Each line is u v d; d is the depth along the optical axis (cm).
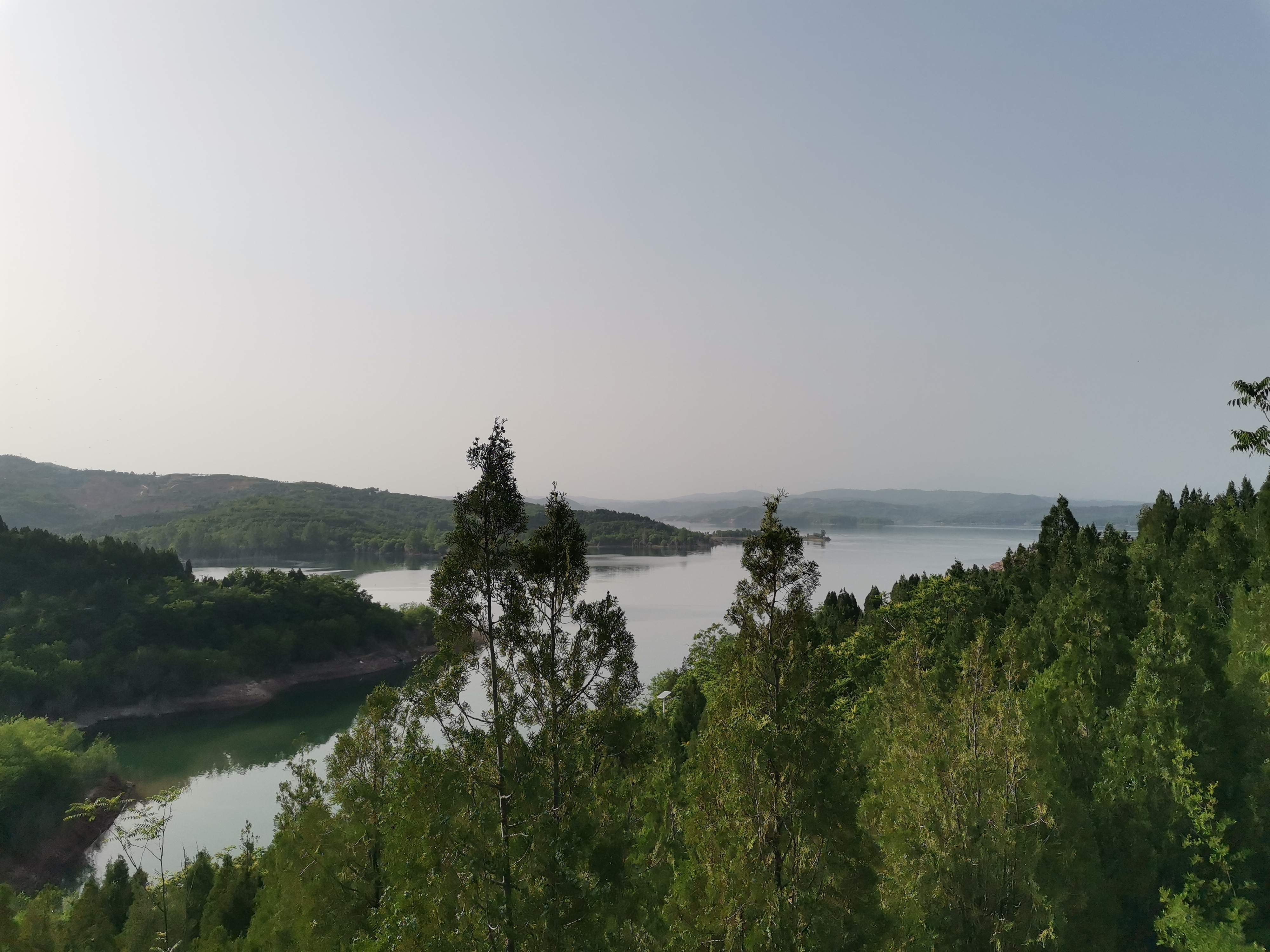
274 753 8869
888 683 3412
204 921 2886
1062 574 5088
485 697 1675
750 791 1778
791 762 1758
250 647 12375
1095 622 3312
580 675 1686
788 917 1659
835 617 6931
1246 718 2619
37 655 10162
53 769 6531
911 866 2247
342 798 2264
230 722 10388
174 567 14700
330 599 14612
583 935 1545
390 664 14300
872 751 3212
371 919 1936
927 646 4716
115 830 6241
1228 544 3962
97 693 10412
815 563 1920
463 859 1534
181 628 12150
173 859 5756
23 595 11531
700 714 4388
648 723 1794
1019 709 2441
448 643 1634
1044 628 4006
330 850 2189
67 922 2872
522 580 1697
